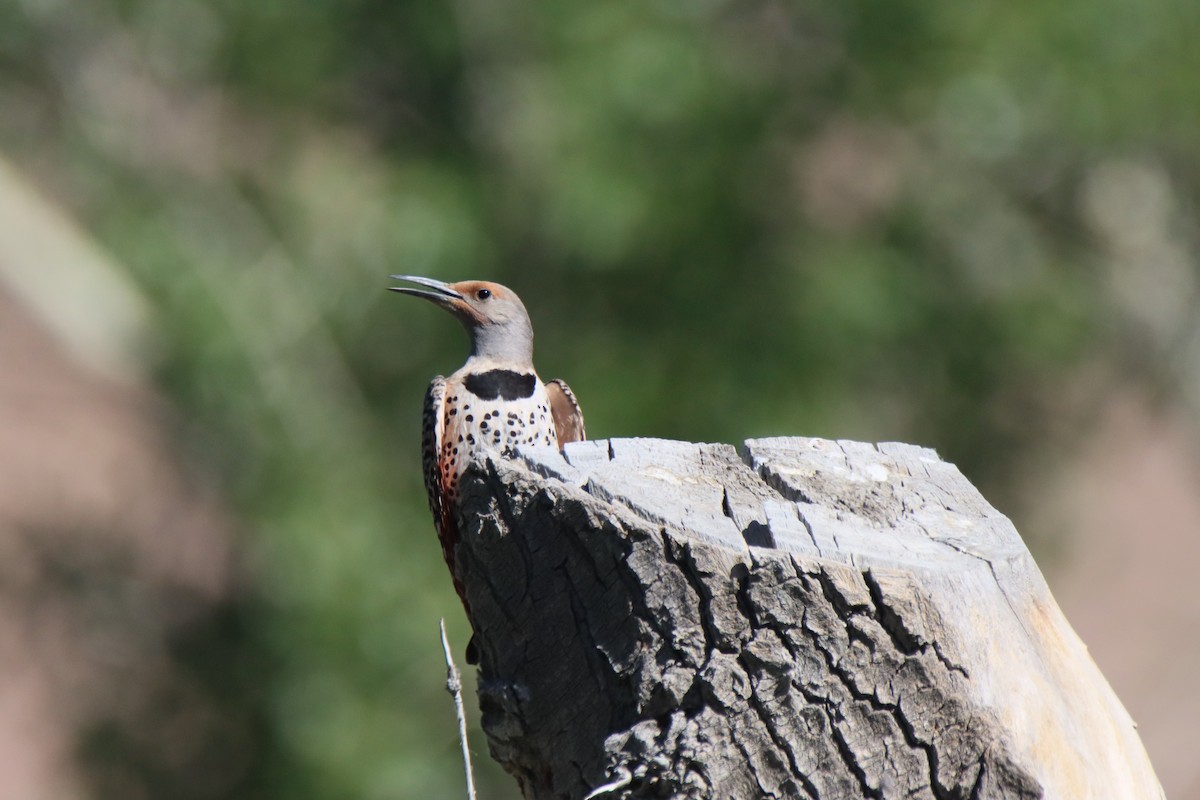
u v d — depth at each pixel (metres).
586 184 12.96
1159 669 19.97
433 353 14.23
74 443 21.41
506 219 13.99
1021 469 15.84
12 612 15.91
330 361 14.43
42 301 17.73
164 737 15.34
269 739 14.77
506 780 14.05
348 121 14.79
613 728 4.64
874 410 14.89
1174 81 13.66
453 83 14.22
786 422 13.40
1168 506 22.47
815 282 13.63
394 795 13.47
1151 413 18.84
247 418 13.96
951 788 4.30
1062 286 14.95
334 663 13.55
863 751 4.36
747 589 4.44
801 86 14.02
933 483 5.07
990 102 13.70
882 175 14.98
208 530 16.91
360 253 14.38
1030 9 13.40
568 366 13.80
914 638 4.34
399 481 14.30
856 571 4.39
